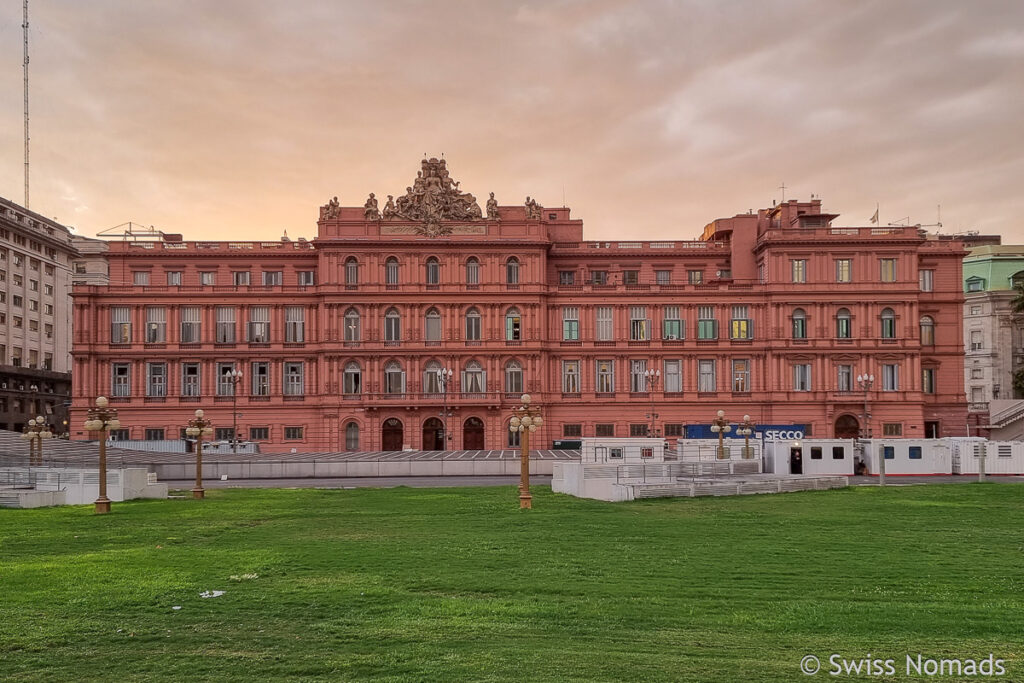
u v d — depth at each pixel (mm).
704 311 104812
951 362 107312
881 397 102062
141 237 115062
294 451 98812
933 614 22109
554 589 25000
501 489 58156
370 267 101938
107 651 19406
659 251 108875
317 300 103438
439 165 103375
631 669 17828
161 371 102688
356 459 76000
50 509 47531
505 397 102062
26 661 18750
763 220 108688
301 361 103438
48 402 139000
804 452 74062
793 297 102938
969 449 75125
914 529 36906
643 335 104688
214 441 97375
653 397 103312
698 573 27188
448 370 98000
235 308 103500
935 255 107875
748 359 104062
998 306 150750
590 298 104438
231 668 18156
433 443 102000
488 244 102125
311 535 35625
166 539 34906
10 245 131000
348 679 17422
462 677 17422
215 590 25078
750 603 23406
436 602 23531
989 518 40875
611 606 23031
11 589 25344
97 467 66125
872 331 102562
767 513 42688
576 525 38031
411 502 48906
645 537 34438
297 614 22391
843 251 103125
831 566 28344
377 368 101375
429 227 102188
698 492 52031
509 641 19906
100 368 101938
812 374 102875
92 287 102062
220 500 51469
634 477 54875
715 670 17781
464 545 32500
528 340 102062
